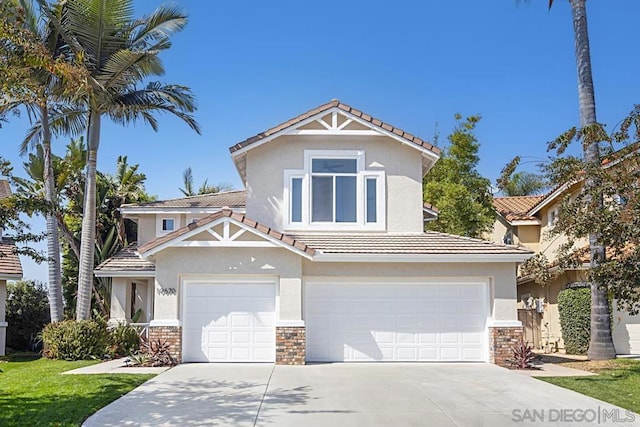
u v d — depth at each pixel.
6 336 28.98
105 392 13.60
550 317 26.27
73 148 34.75
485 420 11.29
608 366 18.09
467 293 19.77
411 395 13.56
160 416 11.45
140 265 24.34
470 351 19.53
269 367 17.81
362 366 18.23
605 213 13.60
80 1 22.52
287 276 18.77
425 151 21.42
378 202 21.36
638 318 22.42
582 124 20.33
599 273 13.89
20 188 28.38
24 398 12.95
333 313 19.58
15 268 25.03
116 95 24.00
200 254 18.75
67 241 33.97
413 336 19.55
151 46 24.55
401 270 19.39
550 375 16.66
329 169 21.50
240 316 18.97
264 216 21.12
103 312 33.62
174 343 18.42
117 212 36.84
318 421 11.17
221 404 12.53
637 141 14.20
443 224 31.72
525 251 19.02
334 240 20.17
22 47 11.96
